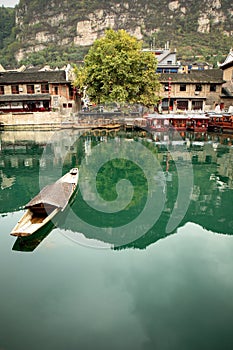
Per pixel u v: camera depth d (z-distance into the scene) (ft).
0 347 16.52
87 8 404.77
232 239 28.07
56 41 400.26
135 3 401.90
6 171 53.57
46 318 18.67
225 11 355.36
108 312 19.03
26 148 74.54
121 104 70.95
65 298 20.57
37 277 22.76
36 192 41.96
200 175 48.03
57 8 414.00
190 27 360.69
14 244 27.89
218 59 269.03
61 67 296.51
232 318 18.42
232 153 64.95
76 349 16.57
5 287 21.71
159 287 21.34
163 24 374.63
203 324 18.16
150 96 96.27
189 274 22.93
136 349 16.53
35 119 110.42
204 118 91.86
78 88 116.98
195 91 122.31
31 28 411.54
